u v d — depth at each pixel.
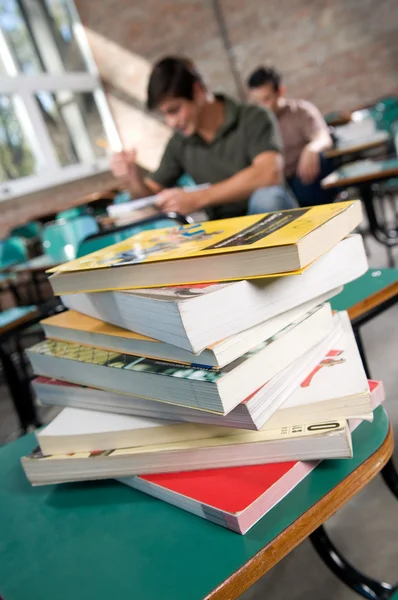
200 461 0.52
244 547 0.44
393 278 1.00
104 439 0.56
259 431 0.51
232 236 0.53
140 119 7.03
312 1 5.95
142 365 0.52
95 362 0.57
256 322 0.48
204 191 2.00
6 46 6.08
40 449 0.61
